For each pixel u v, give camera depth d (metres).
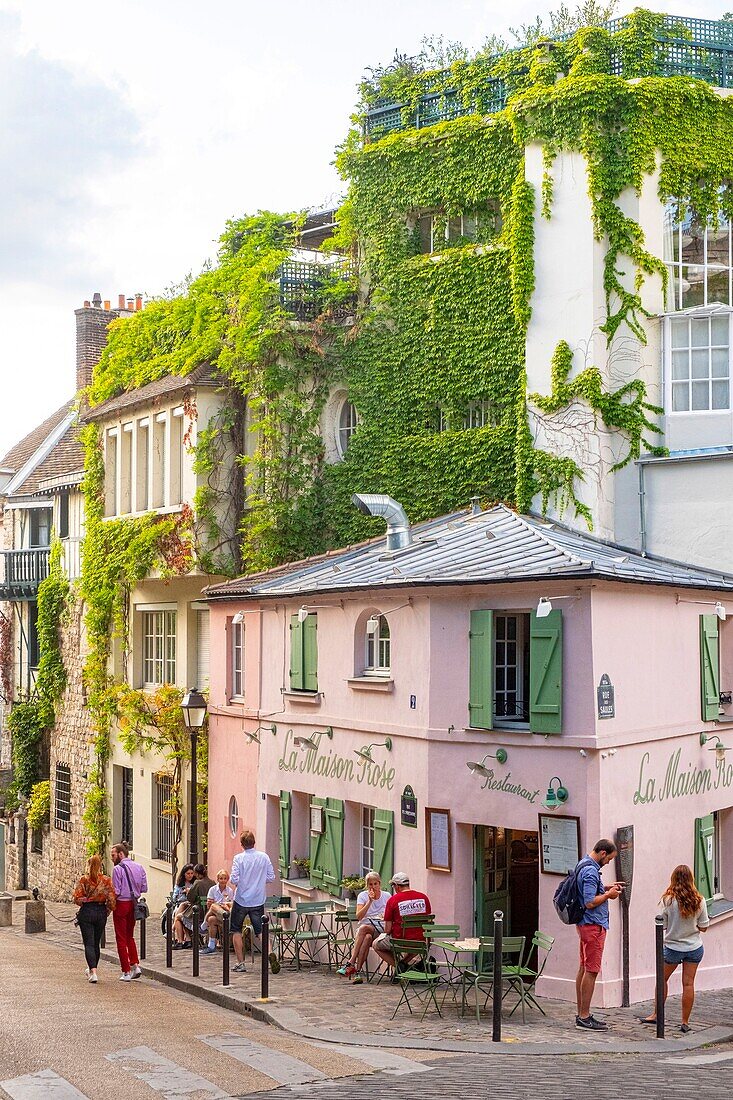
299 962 19.22
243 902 19.00
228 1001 16.34
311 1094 10.63
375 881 18.08
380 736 19.31
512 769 16.98
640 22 23.72
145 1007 15.73
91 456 32.94
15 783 38.03
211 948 21.52
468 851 17.64
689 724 18.33
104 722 32.47
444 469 25.31
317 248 29.25
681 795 17.98
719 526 22.53
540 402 23.81
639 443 23.30
